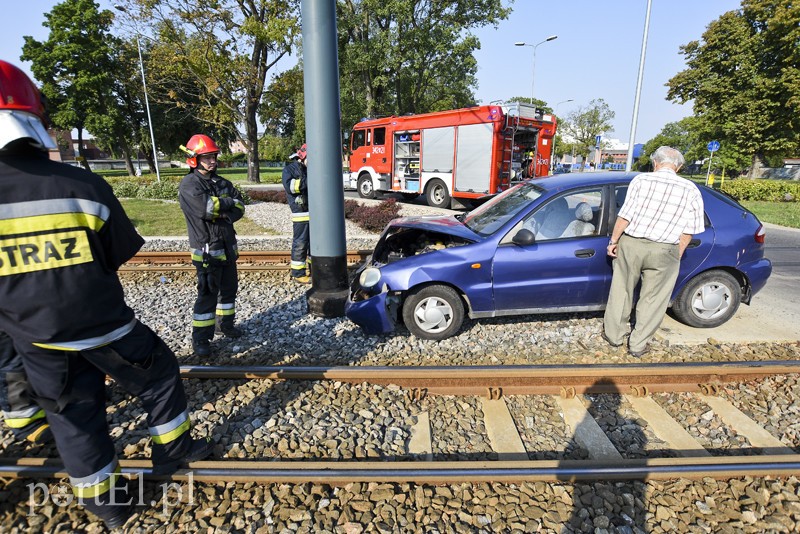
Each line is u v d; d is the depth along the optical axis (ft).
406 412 11.18
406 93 98.63
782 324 16.25
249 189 68.44
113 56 127.34
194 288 21.01
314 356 13.82
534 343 14.60
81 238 6.63
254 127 85.40
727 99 98.02
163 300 19.21
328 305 16.85
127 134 141.38
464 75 96.02
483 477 8.75
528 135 46.11
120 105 139.03
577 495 8.57
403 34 80.33
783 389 12.03
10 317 6.52
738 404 11.55
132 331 7.76
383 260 16.93
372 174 56.80
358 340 14.96
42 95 6.82
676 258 12.79
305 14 14.94
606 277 14.85
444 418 11.06
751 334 15.21
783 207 58.95
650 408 11.34
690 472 8.91
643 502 8.46
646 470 8.89
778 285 22.26
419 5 82.89
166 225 38.47
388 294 15.24
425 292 14.60
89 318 6.92
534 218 14.85
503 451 9.87
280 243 30.37
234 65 73.00
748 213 15.38
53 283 6.46
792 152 98.58
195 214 12.84
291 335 15.46
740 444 10.18
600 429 10.53
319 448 9.82
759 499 8.50
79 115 127.13
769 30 86.48
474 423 10.92
